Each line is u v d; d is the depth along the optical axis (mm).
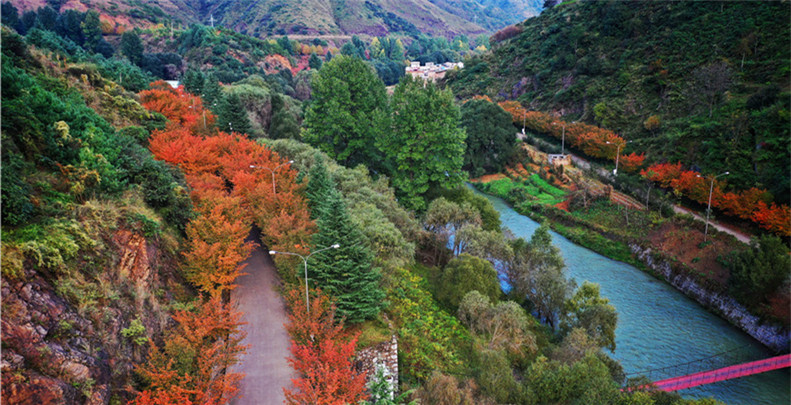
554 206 80688
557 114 122562
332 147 68062
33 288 18109
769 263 45562
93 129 31359
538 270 44969
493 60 170875
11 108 24766
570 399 27672
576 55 132000
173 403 19375
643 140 90688
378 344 28125
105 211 24750
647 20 119125
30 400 15555
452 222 52750
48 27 161750
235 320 25844
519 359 34781
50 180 24484
